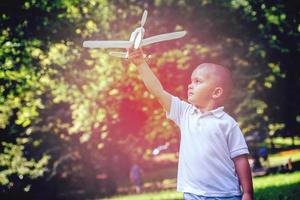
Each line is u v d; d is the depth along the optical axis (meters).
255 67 19.36
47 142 25.53
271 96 20.45
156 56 19.11
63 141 27.08
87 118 17.56
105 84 16.12
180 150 3.60
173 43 19.38
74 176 31.80
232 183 3.43
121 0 19.11
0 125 15.48
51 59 12.38
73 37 11.80
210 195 3.38
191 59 19.53
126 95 18.81
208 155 3.41
